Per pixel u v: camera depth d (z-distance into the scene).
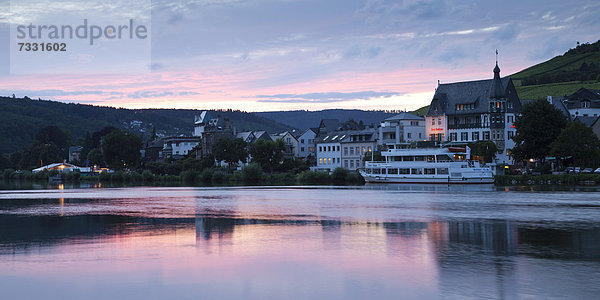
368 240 43.50
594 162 125.75
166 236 46.50
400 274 31.75
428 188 118.25
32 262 35.69
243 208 71.94
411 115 179.38
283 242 42.88
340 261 35.44
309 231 48.88
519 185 124.81
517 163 162.88
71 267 34.22
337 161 195.12
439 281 30.06
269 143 188.50
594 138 125.88
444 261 35.06
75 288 29.45
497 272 31.94
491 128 163.38
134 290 29.00
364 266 33.91
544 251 38.22
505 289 28.34
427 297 27.19
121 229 51.09
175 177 188.50
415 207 70.88
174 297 27.73
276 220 57.50
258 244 42.06
